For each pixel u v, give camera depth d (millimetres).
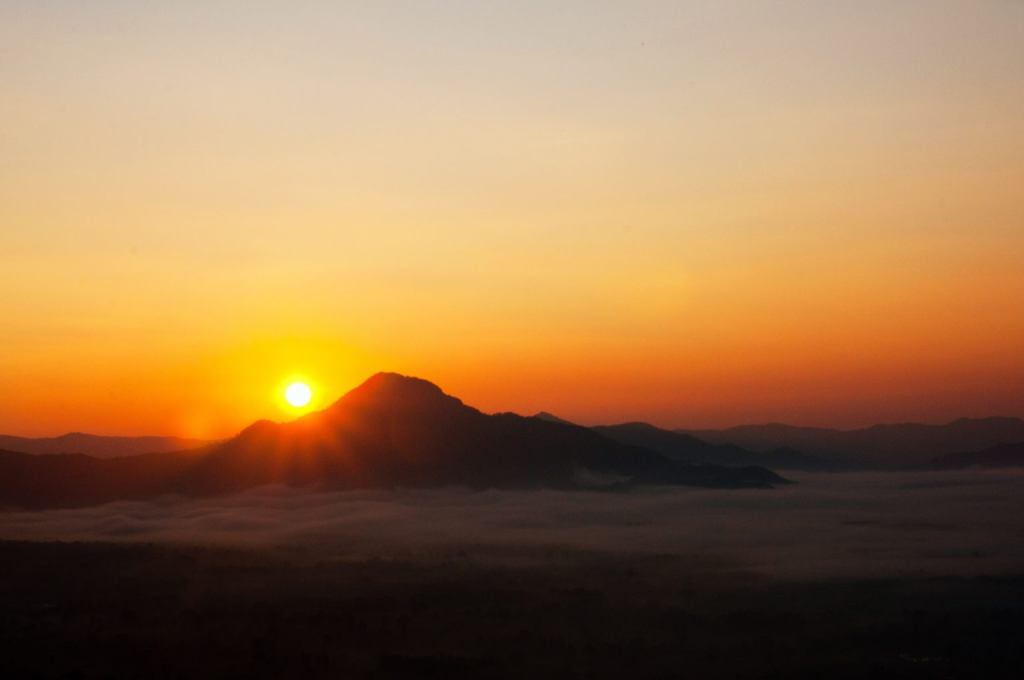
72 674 74938
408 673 79062
